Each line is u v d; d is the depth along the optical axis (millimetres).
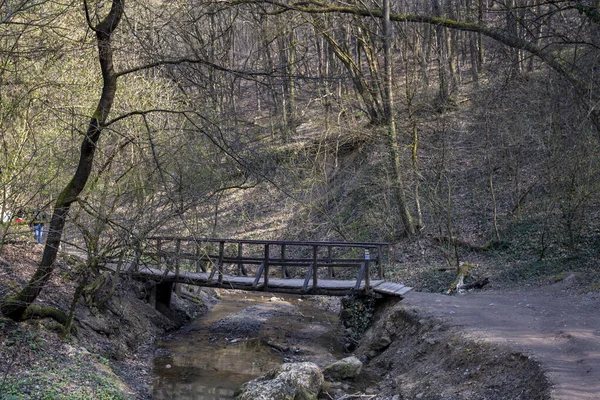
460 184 22062
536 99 17578
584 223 16281
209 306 19062
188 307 17609
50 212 10844
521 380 8055
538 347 8820
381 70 24484
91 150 9695
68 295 12672
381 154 22922
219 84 9672
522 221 18266
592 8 13164
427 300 13031
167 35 9914
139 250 11125
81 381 9047
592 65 13828
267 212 27219
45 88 10805
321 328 15898
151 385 10953
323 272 22609
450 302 12797
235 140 10078
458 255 18031
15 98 9383
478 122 21422
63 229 10898
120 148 10609
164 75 10641
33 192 10406
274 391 9328
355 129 22406
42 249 14547
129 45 10234
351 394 10203
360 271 14289
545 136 17359
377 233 22516
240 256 15336
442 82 23828
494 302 12547
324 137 23328
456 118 23234
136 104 12289
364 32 23828
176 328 15820
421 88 26141
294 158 21750
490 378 8633
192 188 11789
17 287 11477
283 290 14789
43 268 10109
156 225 10641
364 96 22688
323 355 13406
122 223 11078
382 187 22156
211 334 15383
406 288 14375
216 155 11336
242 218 26562
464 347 9734
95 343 11750
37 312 10641
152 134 11336
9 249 13250
